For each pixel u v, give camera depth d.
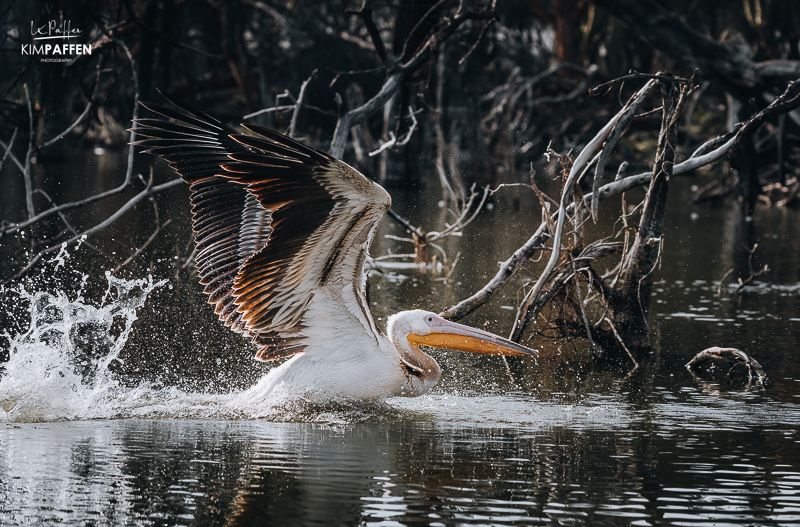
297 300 8.77
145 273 18.03
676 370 11.77
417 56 16.23
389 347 9.26
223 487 6.64
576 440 8.22
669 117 12.81
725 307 16.80
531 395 10.23
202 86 52.62
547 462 7.46
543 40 65.31
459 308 12.88
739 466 7.43
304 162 7.52
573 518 6.15
